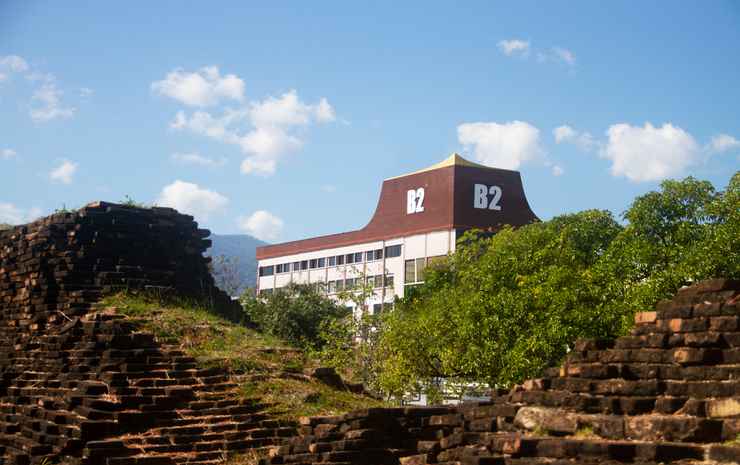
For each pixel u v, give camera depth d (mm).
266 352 25484
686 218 32312
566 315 28641
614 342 13625
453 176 92688
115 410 21094
